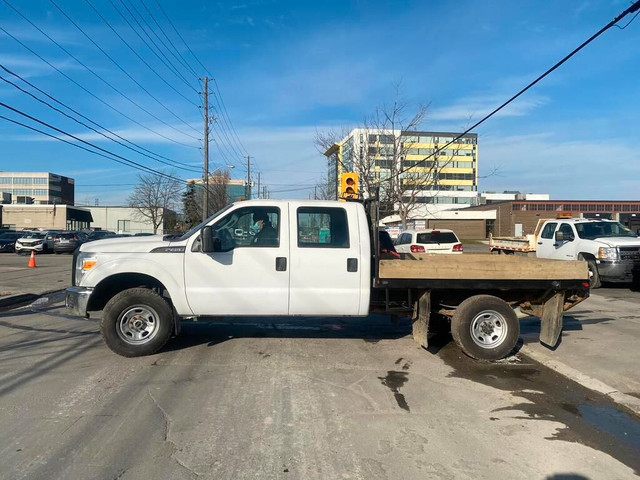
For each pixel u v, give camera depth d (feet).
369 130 102.06
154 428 14.49
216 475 11.91
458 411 16.31
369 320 31.04
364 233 22.53
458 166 191.21
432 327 27.71
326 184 135.44
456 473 12.19
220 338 25.72
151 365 20.79
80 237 118.62
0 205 226.79
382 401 17.06
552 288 22.59
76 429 14.34
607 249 44.42
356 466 12.46
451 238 58.44
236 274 21.97
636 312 34.24
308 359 22.00
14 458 12.58
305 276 22.12
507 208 196.75
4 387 17.90
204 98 136.36
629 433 14.80
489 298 22.36
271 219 22.49
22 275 57.67
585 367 21.27
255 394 17.46
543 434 14.62
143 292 21.93
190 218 229.86
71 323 29.55
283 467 12.34
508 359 22.68
